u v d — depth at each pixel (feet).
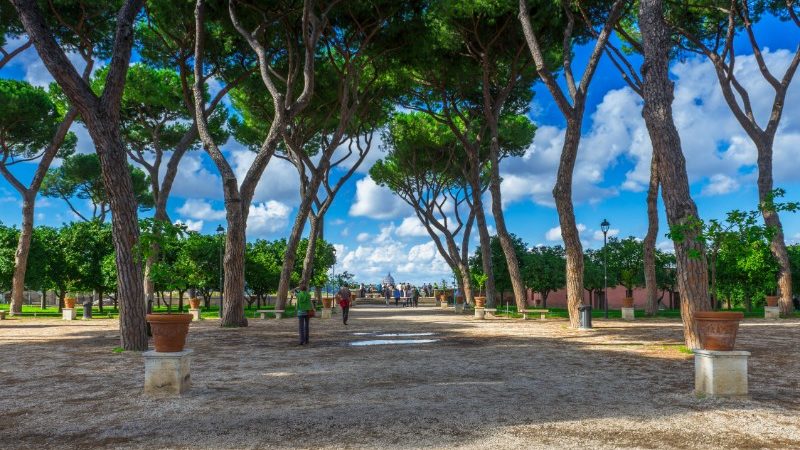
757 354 33.24
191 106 72.90
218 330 55.21
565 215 56.13
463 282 107.14
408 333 51.70
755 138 78.48
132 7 38.14
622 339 43.37
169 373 22.04
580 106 55.47
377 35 67.46
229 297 59.82
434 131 101.30
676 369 27.99
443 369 28.50
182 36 69.56
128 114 93.15
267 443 15.19
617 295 138.10
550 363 30.45
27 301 147.64
